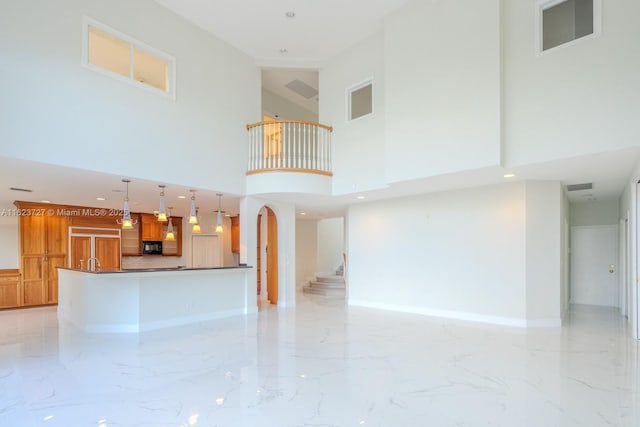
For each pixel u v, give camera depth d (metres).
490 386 3.48
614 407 3.03
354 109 7.37
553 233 6.20
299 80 9.18
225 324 6.37
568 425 2.73
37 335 5.54
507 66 4.96
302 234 12.02
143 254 10.21
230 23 6.43
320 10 6.04
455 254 6.94
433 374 3.81
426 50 5.55
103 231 9.36
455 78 5.22
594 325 6.23
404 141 5.79
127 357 4.39
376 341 5.16
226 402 3.12
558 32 4.68
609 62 4.21
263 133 7.22
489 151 4.88
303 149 7.17
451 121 5.25
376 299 8.18
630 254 5.77
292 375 3.77
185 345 4.94
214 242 11.60
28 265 8.20
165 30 5.97
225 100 6.98
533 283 6.11
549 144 4.62
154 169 5.74
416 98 5.65
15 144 4.30
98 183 5.93
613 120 4.17
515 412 2.94
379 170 6.71
